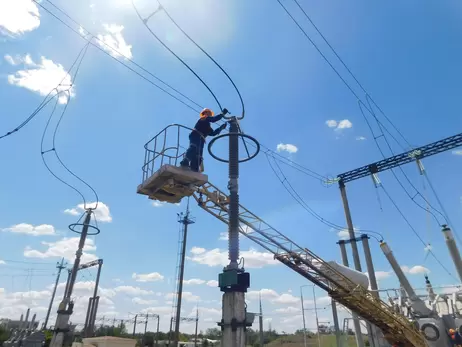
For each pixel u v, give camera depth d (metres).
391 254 29.27
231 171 11.37
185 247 53.09
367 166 37.19
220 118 12.98
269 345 42.50
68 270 59.62
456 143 31.56
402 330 26.56
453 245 27.95
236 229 10.62
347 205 38.72
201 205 18.84
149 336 84.31
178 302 49.62
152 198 14.55
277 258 23.97
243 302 9.62
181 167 12.87
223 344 9.23
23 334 42.09
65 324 20.47
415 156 33.44
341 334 32.59
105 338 36.78
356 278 26.05
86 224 24.62
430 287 28.28
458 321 25.22
